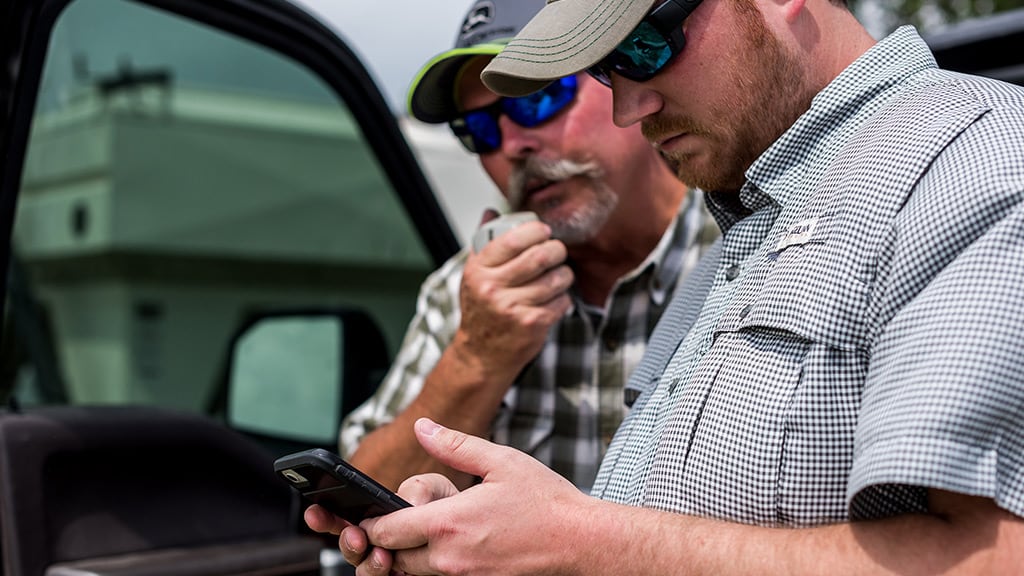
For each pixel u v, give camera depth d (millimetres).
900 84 1200
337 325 2434
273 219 4738
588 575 1063
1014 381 903
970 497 925
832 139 1201
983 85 1109
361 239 4793
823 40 1238
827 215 1089
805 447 1031
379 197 4801
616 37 1207
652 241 1919
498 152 1928
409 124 4539
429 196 2432
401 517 1121
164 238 4422
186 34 3256
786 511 1038
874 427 943
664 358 1451
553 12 1305
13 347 3242
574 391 1931
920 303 957
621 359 1884
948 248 969
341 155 4805
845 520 1025
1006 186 957
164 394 4336
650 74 1224
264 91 4195
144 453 1886
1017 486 899
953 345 918
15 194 1777
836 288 1036
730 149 1246
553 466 1931
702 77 1209
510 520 1090
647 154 1885
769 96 1215
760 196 1235
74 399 3787
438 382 1914
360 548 1172
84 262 4047
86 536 1782
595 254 1956
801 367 1049
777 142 1213
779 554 992
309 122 4621
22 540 1710
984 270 932
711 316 1252
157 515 1878
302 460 1135
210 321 4559
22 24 1724
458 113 1940
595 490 1389
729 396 1091
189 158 4305
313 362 2465
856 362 1029
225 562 1816
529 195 1916
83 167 3936
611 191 1864
